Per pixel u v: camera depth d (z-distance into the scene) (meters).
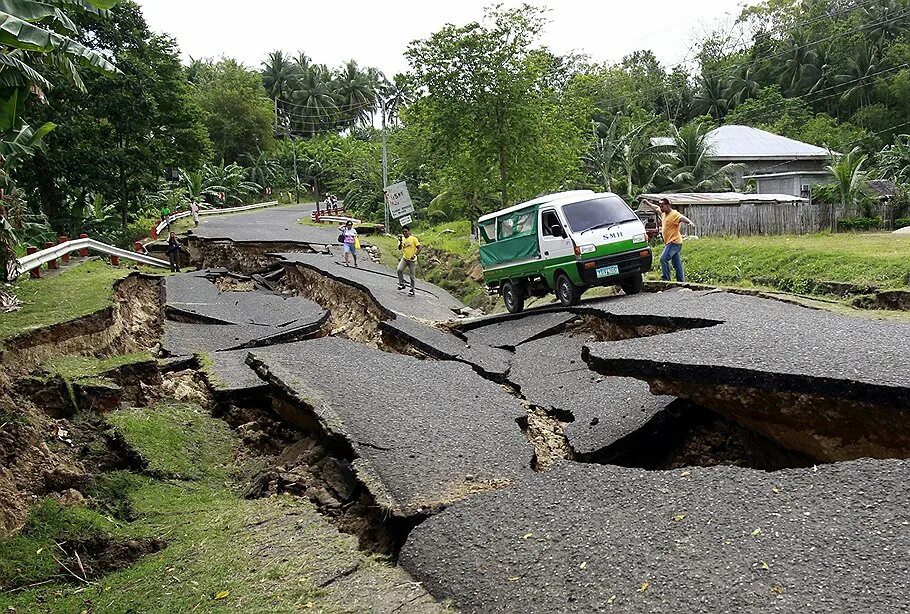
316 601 4.36
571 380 9.41
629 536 4.65
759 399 6.41
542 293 14.98
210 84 69.25
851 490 4.74
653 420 7.22
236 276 25.44
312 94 87.88
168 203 46.94
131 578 5.09
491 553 4.79
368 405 7.79
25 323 9.67
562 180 27.91
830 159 36.56
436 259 29.64
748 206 24.67
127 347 11.57
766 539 4.36
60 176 28.48
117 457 7.42
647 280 15.52
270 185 67.44
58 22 7.96
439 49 25.11
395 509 5.46
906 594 3.69
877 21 50.81
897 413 5.57
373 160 50.97
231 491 6.95
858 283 12.45
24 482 6.46
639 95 56.56
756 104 51.03
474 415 7.57
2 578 5.23
